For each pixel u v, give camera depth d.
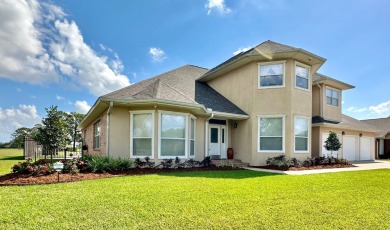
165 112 12.21
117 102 11.45
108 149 12.01
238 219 4.41
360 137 21.58
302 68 14.80
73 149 36.56
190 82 17.41
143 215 4.54
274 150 14.10
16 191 6.46
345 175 10.45
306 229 4.01
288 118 13.84
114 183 7.73
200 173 10.50
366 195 6.48
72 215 4.50
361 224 4.27
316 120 17.23
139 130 12.27
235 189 6.93
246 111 15.13
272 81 14.42
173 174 10.05
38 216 4.45
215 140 15.45
